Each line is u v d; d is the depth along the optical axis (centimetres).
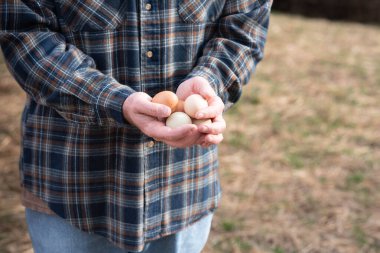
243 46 145
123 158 136
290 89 516
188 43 141
